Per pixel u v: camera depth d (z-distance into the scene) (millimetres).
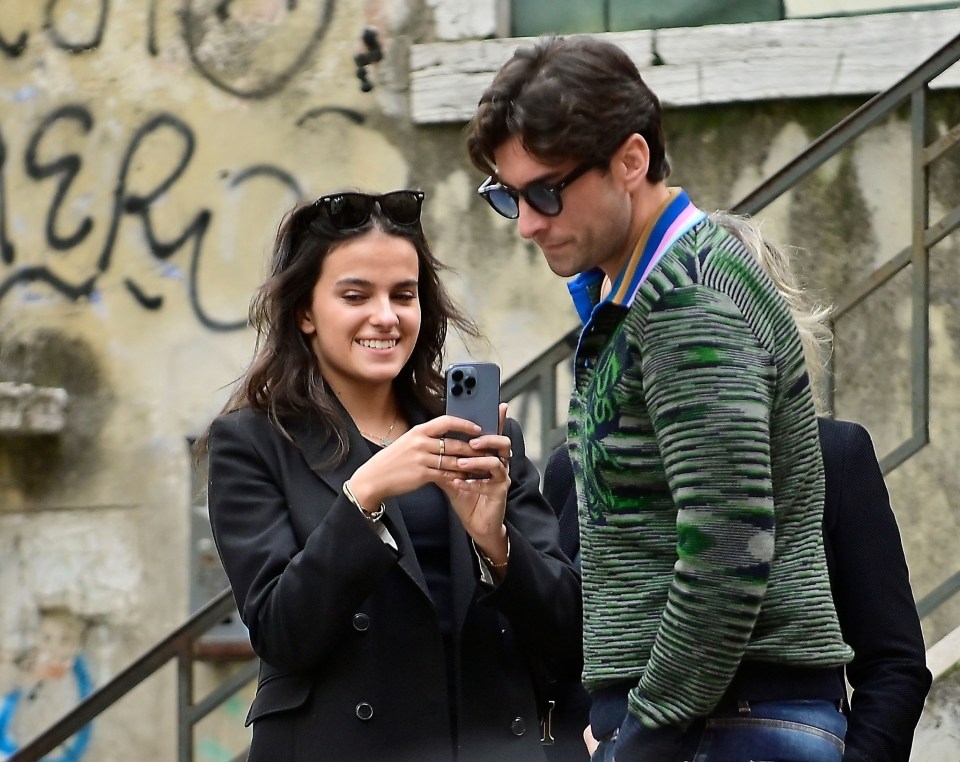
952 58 14672
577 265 8414
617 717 8289
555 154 8086
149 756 20781
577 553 11000
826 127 19641
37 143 21562
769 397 7773
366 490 9406
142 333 21266
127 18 21422
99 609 21172
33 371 21422
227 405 10578
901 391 18828
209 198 21156
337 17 20859
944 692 13219
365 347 10312
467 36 20562
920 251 14617
